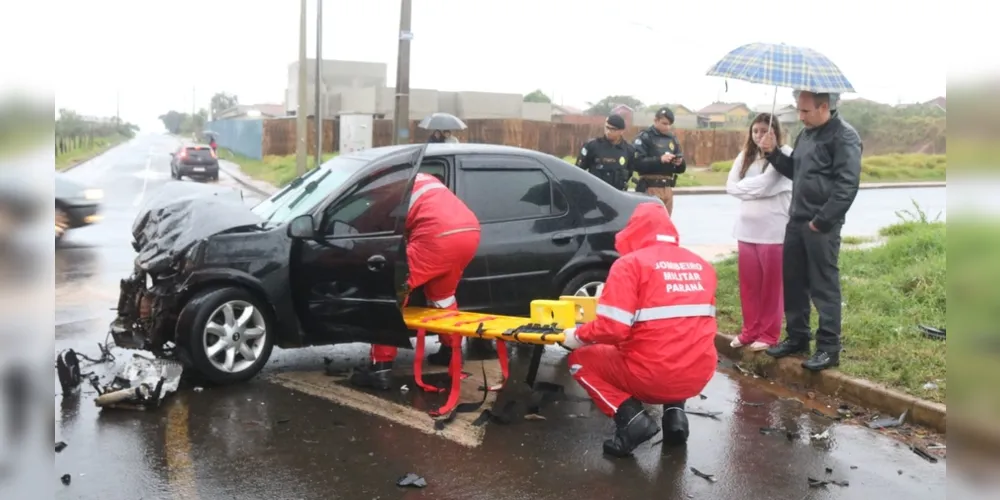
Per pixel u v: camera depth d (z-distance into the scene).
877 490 4.13
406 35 12.05
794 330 6.05
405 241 5.35
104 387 5.19
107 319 7.43
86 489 3.89
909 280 7.85
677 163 8.76
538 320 4.97
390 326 5.43
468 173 6.21
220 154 55.25
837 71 5.43
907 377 5.40
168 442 4.52
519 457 4.47
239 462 4.28
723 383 5.99
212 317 5.38
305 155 20.19
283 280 5.52
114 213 17.22
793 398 5.62
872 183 32.16
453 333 5.06
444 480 4.14
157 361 5.36
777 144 5.97
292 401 5.28
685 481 4.20
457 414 5.13
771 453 4.61
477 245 5.49
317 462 4.32
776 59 5.39
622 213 6.63
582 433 4.87
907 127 45.56
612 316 4.27
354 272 5.43
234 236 5.41
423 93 45.75
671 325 4.35
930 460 4.52
